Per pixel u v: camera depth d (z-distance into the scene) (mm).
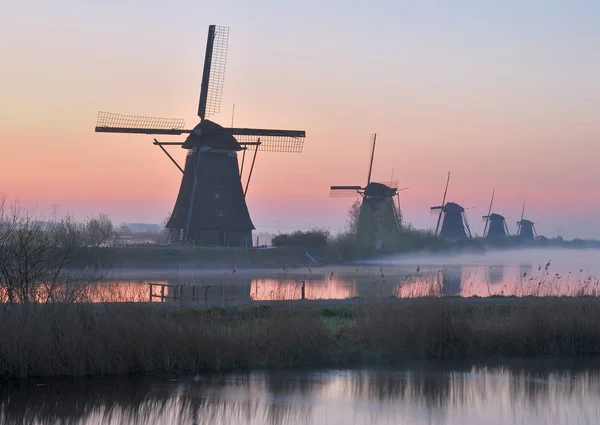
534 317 38281
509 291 63812
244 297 50562
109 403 27406
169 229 111188
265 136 105812
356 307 42312
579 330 38188
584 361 36250
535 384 31969
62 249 40469
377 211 140625
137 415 26375
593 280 77688
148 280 70812
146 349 31016
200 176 104875
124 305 32688
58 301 31094
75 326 30203
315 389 30312
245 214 107562
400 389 30766
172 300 45781
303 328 34531
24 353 29156
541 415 27828
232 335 33594
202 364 32094
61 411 26375
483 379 32500
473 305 43500
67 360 29688
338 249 132000
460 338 36688
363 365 34250
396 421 26734
